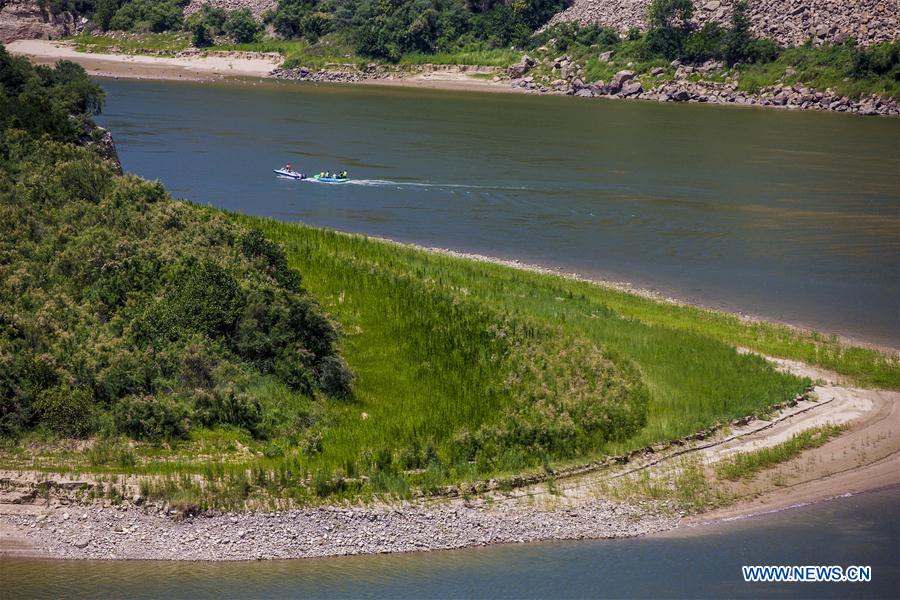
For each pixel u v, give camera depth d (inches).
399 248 2726.4
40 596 1221.1
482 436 1612.9
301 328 1866.4
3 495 1389.0
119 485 1425.9
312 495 1451.8
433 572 1305.4
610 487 1540.4
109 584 1250.0
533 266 2805.1
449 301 2169.0
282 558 1333.7
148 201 2349.9
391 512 1432.1
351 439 1606.8
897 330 2347.4
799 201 3718.0
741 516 1488.7
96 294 1903.3
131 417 1571.1
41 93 3208.7
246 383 1740.9
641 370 1921.8
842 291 2645.2
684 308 2442.2
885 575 1330.0
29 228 2107.5
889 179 4168.3
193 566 1302.9
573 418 1696.6
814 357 2106.3
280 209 3400.6
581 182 3976.4
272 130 5098.4
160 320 1825.8
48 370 1625.2
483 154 4559.5
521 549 1380.4
